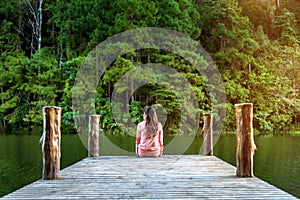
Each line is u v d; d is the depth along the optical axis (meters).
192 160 4.36
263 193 2.39
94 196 2.32
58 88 13.47
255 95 14.25
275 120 13.98
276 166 5.89
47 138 2.97
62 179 2.95
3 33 14.64
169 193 2.40
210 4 15.39
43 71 13.55
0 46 14.40
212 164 3.96
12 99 13.34
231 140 10.35
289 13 16.61
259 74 14.73
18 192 2.43
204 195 2.34
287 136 11.99
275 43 15.96
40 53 13.77
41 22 15.13
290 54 15.69
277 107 14.25
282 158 6.77
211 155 4.95
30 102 13.54
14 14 15.18
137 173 3.28
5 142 9.91
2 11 15.03
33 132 13.09
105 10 13.62
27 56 15.27
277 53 15.67
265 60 15.29
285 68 15.34
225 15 14.87
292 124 14.53
